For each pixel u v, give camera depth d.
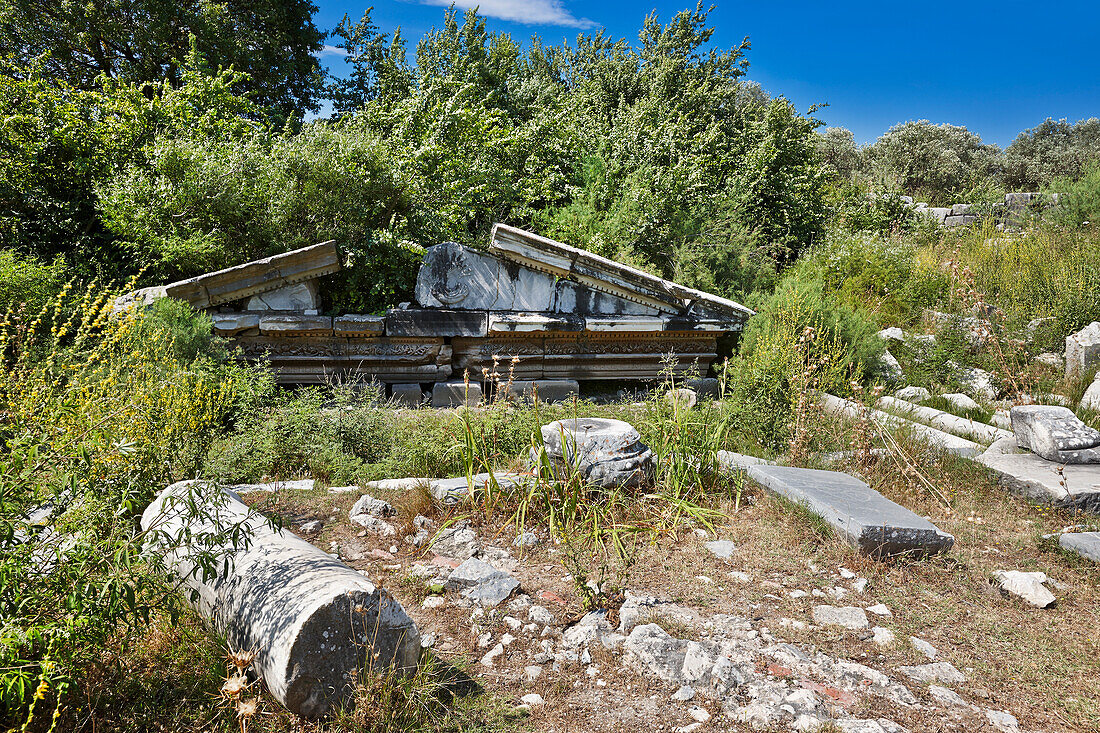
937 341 8.32
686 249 10.62
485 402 7.72
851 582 3.63
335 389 6.80
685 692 2.62
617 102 18.03
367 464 5.20
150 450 3.54
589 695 2.63
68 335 6.75
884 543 3.82
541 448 4.32
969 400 7.40
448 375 8.09
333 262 7.55
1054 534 4.23
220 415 5.49
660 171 11.89
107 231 9.20
